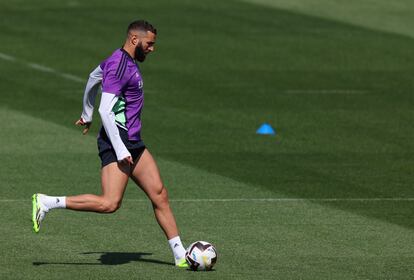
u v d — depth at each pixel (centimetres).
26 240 3694
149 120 6125
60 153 5256
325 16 9850
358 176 4956
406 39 9106
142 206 4281
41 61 7750
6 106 6378
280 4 10250
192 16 9562
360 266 3431
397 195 4594
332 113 6512
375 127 6159
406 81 7600
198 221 4044
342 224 4044
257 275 3297
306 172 5009
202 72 7606
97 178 4759
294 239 3797
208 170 4984
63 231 3844
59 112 6262
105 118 3238
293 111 6525
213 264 3350
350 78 7631
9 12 9438
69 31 8788
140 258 3503
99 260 3456
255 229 3934
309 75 7675
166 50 8269
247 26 9275
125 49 3312
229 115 6341
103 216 4097
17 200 4309
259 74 7631
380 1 10562
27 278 3206
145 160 3372
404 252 3638
